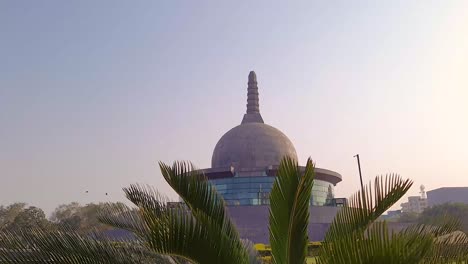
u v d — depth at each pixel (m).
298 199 5.55
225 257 5.01
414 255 3.59
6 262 4.53
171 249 4.45
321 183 77.69
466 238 5.72
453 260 4.56
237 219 60.84
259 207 61.88
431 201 158.88
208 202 5.94
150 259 6.83
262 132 91.50
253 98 103.94
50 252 4.81
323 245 4.74
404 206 177.12
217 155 91.94
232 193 73.25
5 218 61.66
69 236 5.21
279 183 5.80
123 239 7.33
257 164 87.00
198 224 4.75
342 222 5.64
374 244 3.69
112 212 7.78
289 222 5.62
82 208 64.94
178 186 5.75
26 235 4.90
